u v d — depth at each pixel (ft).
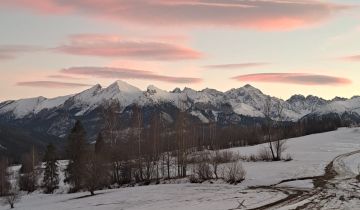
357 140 488.02
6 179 368.89
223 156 327.67
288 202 140.36
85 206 174.91
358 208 127.75
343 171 234.79
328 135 569.23
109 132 321.73
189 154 346.74
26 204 245.04
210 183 228.43
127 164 309.01
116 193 218.38
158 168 332.80
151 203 160.76
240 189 187.11
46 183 360.07
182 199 163.22
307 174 227.61
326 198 147.02
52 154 365.40
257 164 299.38
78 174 302.66
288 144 458.09
